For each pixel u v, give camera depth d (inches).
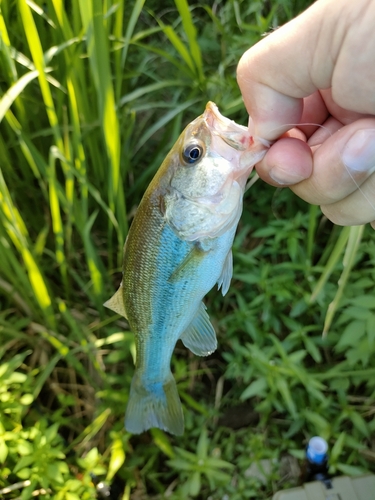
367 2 5.4
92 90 13.2
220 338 15.6
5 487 12.0
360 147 6.1
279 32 6.3
